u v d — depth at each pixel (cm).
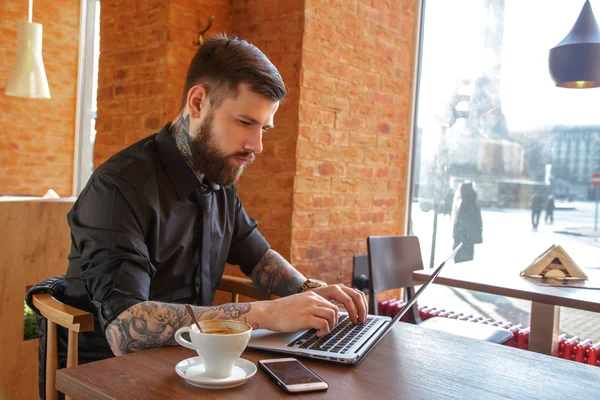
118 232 114
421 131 318
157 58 246
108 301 105
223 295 264
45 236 158
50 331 115
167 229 127
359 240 285
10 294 151
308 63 247
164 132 132
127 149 131
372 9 284
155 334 98
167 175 129
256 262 151
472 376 89
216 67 117
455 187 307
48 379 115
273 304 104
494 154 294
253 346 97
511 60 286
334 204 267
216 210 142
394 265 227
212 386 79
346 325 114
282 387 79
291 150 246
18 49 370
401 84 309
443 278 191
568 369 94
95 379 81
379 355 98
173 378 83
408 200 318
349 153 275
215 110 118
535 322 184
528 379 89
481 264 227
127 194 118
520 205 286
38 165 505
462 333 214
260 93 115
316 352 94
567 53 226
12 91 368
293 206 245
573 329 269
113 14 266
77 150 524
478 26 297
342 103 268
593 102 262
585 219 266
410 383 85
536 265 198
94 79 520
